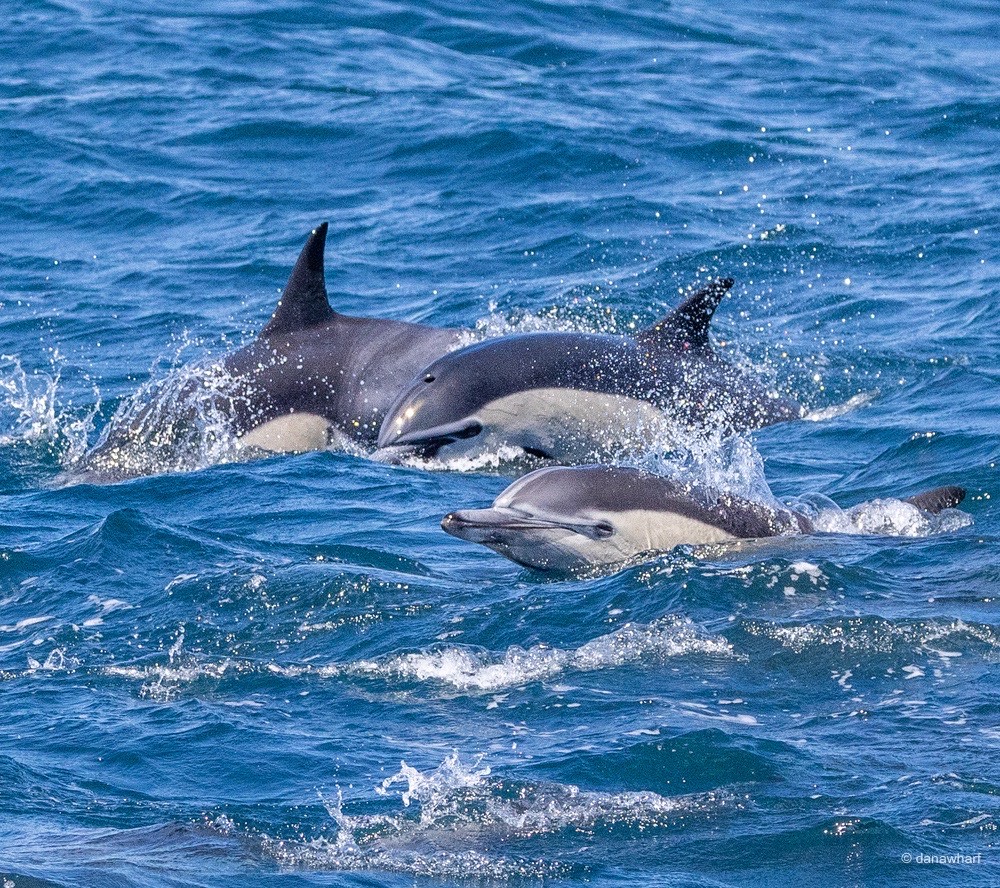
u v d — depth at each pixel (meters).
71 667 32.81
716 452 49.66
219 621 35.19
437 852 24.34
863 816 24.91
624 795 26.08
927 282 71.44
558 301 70.31
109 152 97.31
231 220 86.69
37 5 128.88
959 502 41.31
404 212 86.56
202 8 130.75
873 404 56.22
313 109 104.19
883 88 110.75
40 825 25.25
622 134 97.38
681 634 32.81
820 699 29.78
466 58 119.69
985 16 140.38
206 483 48.91
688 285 72.75
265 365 57.28
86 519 45.34
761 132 98.44
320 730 29.27
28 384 62.59
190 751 28.31
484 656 32.47
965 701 29.34
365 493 47.75
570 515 37.03
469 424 52.41
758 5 141.62
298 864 23.95
